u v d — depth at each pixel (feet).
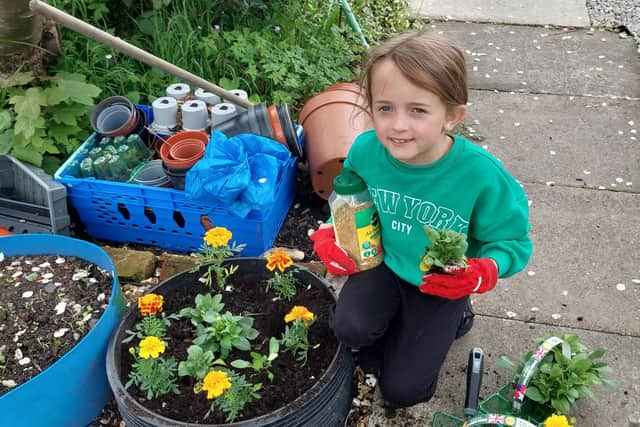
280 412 5.69
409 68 4.92
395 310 6.63
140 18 11.84
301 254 8.75
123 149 8.93
